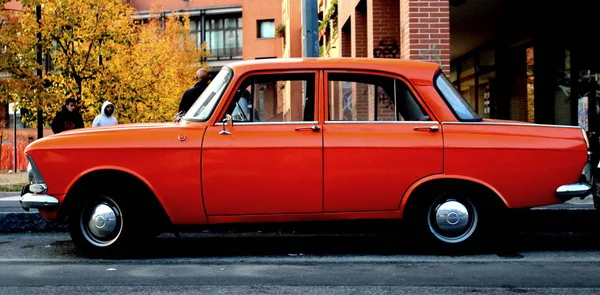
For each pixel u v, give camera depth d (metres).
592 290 4.81
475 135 6.16
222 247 6.96
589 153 6.22
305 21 10.38
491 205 6.18
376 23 14.51
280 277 5.34
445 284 5.03
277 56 55.47
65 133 6.40
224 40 59.56
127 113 25.31
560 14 15.98
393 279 5.22
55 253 6.65
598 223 7.74
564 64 16.38
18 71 18.70
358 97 6.27
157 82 26.73
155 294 4.79
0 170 37.56
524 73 19.02
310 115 6.22
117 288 5.00
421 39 11.57
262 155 6.11
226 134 6.16
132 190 6.26
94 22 23.81
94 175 6.21
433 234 6.22
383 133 6.16
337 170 6.11
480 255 6.28
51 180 6.23
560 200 6.19
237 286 5.02
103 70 24.23
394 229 7.62
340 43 20.81
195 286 5.04
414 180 6.13
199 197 6.14
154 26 41.62
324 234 7.81
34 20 21.91
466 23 17.48
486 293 4.74
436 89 6.29
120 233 6.25
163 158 6.15
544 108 17.50
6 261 6.21
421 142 6.13
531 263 5.86
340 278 5.28
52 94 19.45
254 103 6.25
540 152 6.15
